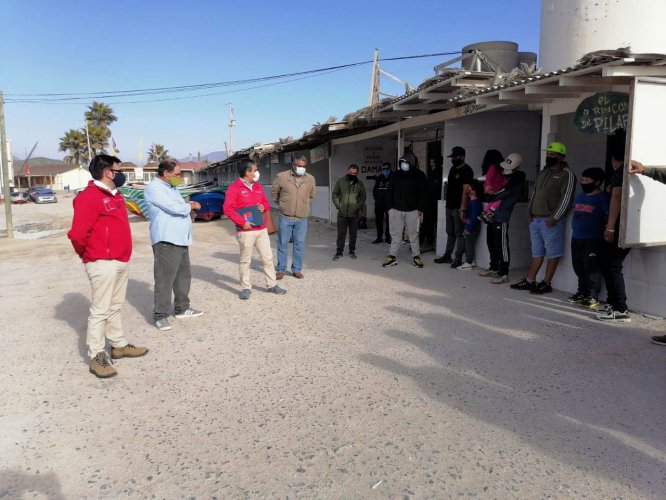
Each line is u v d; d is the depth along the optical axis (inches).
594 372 169.2
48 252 500.4
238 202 267.4
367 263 370.9
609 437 130.8
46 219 1032.2
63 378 174.6
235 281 318.0
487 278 308.5
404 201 344.5
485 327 216.4
